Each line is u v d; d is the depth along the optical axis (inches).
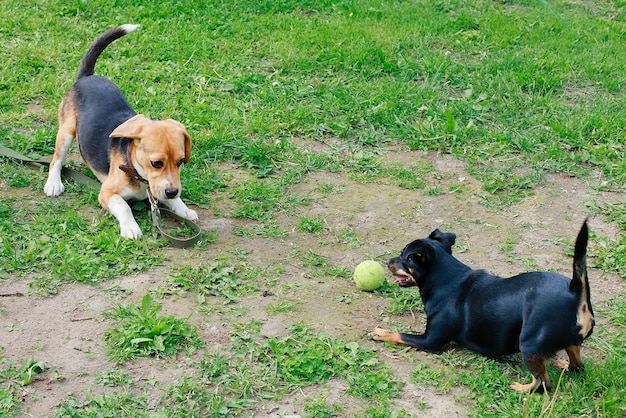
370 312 128.6
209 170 152.1
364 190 151.3
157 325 121.5
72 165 152.2
